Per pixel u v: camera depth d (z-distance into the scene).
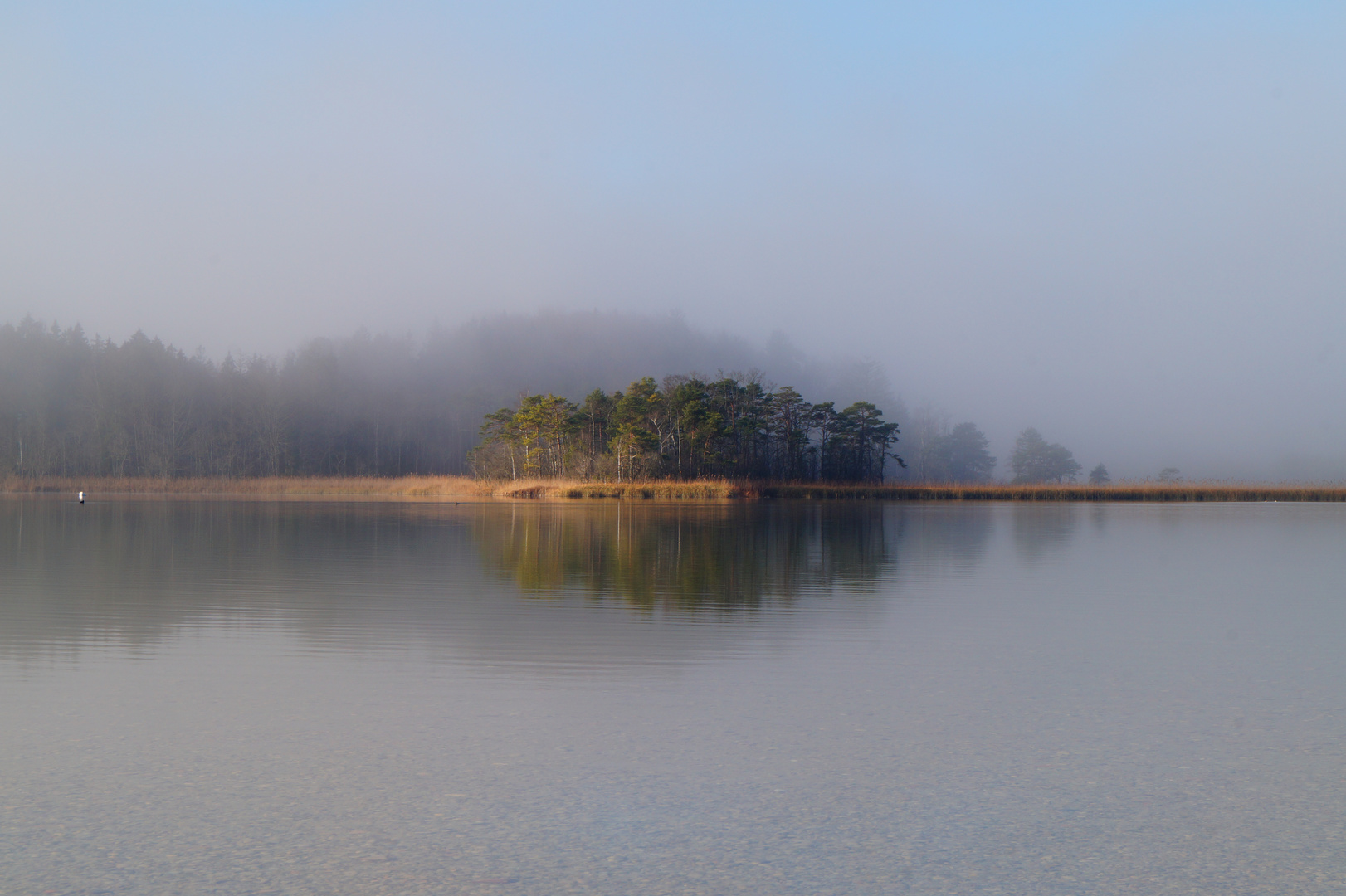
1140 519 33.69
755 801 4.46
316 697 6.43
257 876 3.59
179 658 7.72
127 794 4.50
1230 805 4.45
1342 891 3.50
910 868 3.71
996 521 31.62
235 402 106.06
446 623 9.52
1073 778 4.83
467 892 3.46
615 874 3.64
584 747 5.31
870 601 11.39
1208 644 8.66
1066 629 9.43
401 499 48.50
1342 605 11.38
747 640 8.64
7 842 3.92
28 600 11.05
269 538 20.81
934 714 6.07
